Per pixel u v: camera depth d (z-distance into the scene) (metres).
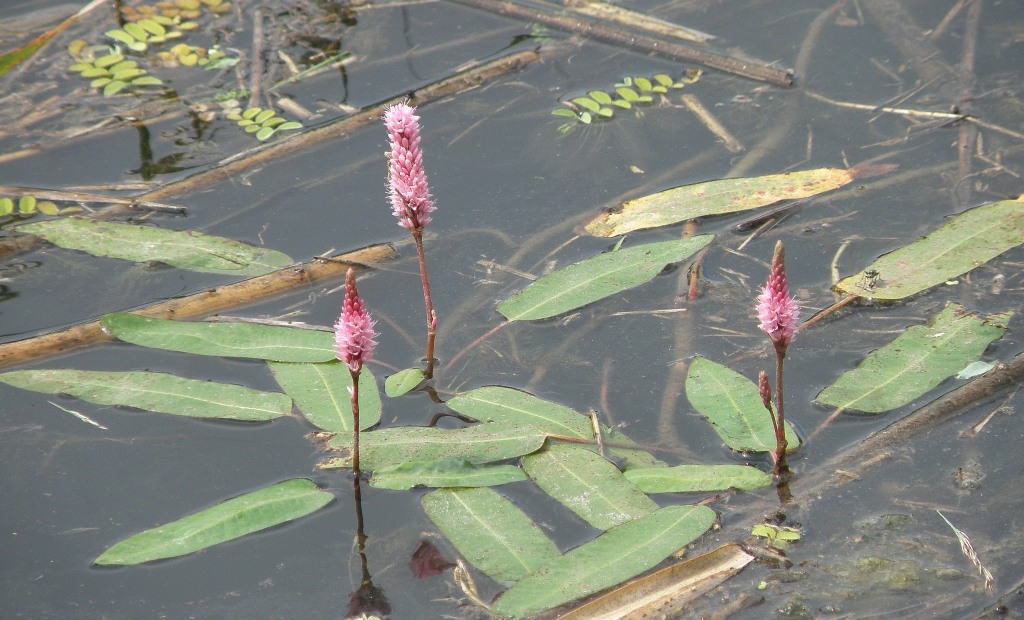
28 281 6.65
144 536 4.58
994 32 8.84
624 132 7.98
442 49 9.25
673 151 7.72
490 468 4.94
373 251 6.77
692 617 4.22
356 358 4.66
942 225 6.62
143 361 5.93
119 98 8.73
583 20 9.52
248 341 5.86
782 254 4.42
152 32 9.56
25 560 4.63
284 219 7.16
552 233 6.92
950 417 5.18
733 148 7.70
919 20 9.15
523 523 4.61
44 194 7.39
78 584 4.51
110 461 5.19
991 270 6.25
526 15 9.69
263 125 8.18
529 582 4.29
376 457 5.02
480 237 6.92
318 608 4.35
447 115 8.31
